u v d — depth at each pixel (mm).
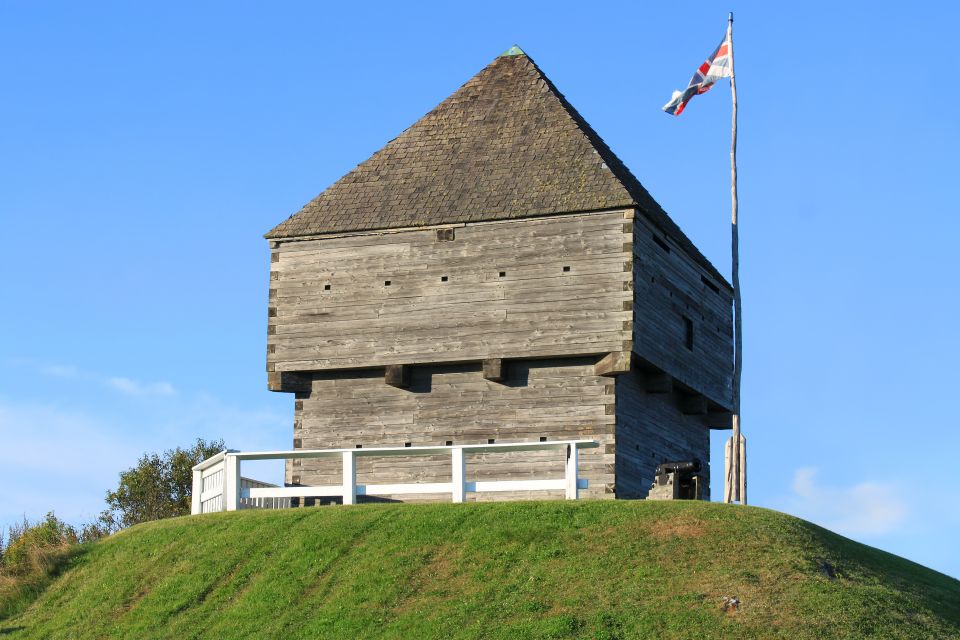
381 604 34188
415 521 38031
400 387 49812
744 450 43125
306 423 50719
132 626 35344
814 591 33656
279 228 51594
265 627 34062
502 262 48812
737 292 46219
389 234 50281
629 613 32625
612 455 47125
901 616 33625
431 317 49219
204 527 39875
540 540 36250
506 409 48625
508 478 48062
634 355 47312
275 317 51000
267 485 45031
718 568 34438
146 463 70688
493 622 32719
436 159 52312
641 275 48281
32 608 37844
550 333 47875
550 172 50000
